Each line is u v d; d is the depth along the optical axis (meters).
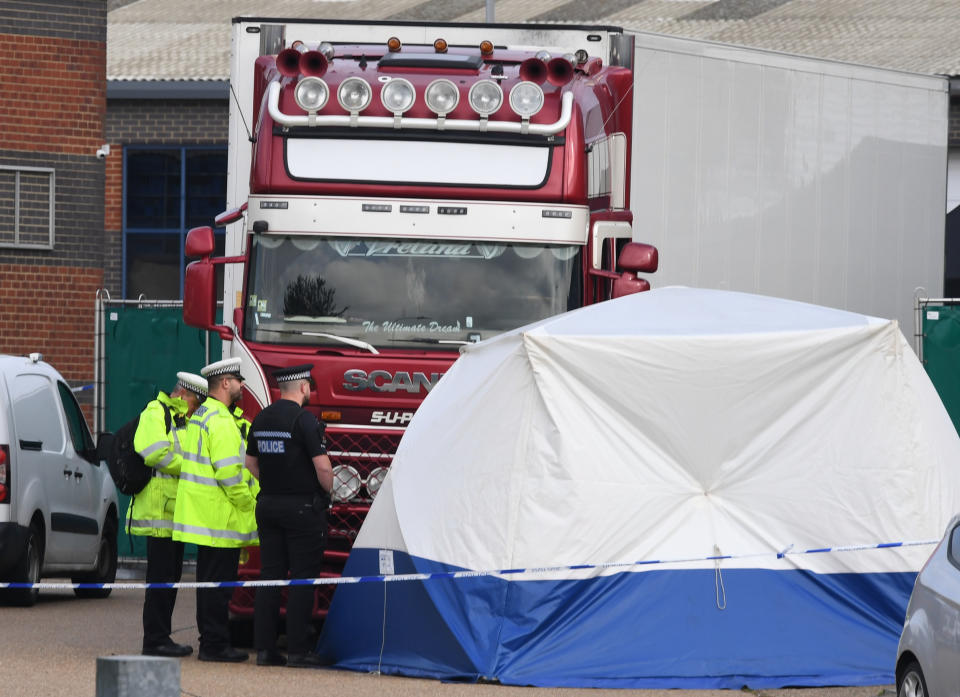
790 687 37.59
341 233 45.03
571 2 125.62
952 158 97.94
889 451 40.22
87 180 90.75
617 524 39.06
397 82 45.59
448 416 41.72
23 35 89.56
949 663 29.16
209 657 41.50
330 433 43.84
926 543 39.69
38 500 55.75
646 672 37.72
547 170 45.47
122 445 41.62
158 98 113.75
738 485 39.75
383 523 41.59
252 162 46.22
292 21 51.38
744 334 40.09
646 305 42.16
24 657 40.94
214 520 41.12
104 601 61.47
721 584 38.91
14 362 57.41
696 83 56.19
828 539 39.62
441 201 45.09
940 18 113.25
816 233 58.38
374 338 44.62
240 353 44.59
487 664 37.84
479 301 44.91
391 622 40.44
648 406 39.72
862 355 40.53
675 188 56.09
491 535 39.22
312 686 36.72
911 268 60.16
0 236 89.56
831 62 58.47
